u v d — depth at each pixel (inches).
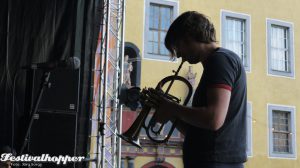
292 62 720.3
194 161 82.6
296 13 734.5
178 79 94.7
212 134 81.5
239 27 695.7
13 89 219.8
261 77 693.9
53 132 201.5
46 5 244.4
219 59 81.4
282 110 699.4
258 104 684.1
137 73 606.5
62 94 204.8
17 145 173.0
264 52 701.9
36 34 240.4
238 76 82.8
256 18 703.1
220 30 672.4
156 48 635.5
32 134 197.8
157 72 619.2
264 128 680.4
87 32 249.9
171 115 83.7
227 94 78.7
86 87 244.5
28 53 237.6
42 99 201.6
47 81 164.6
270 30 712.4
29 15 241.0
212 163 80.7
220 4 678.5
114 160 258.5
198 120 77.7
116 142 259.1
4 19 236.8
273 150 690.2
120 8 296.5
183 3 653.9
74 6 249.4
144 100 86.6
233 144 82.0
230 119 81.9
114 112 263.1
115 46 287.7
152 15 641.6
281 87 705.0
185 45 84.8
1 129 226.1
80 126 238.5
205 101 81.4
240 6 692.1
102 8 256.2
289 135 703.7
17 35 237.5
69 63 160.9
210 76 80.5
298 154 700.7
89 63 247.6
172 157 601.0
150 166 589.3
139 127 94.2
